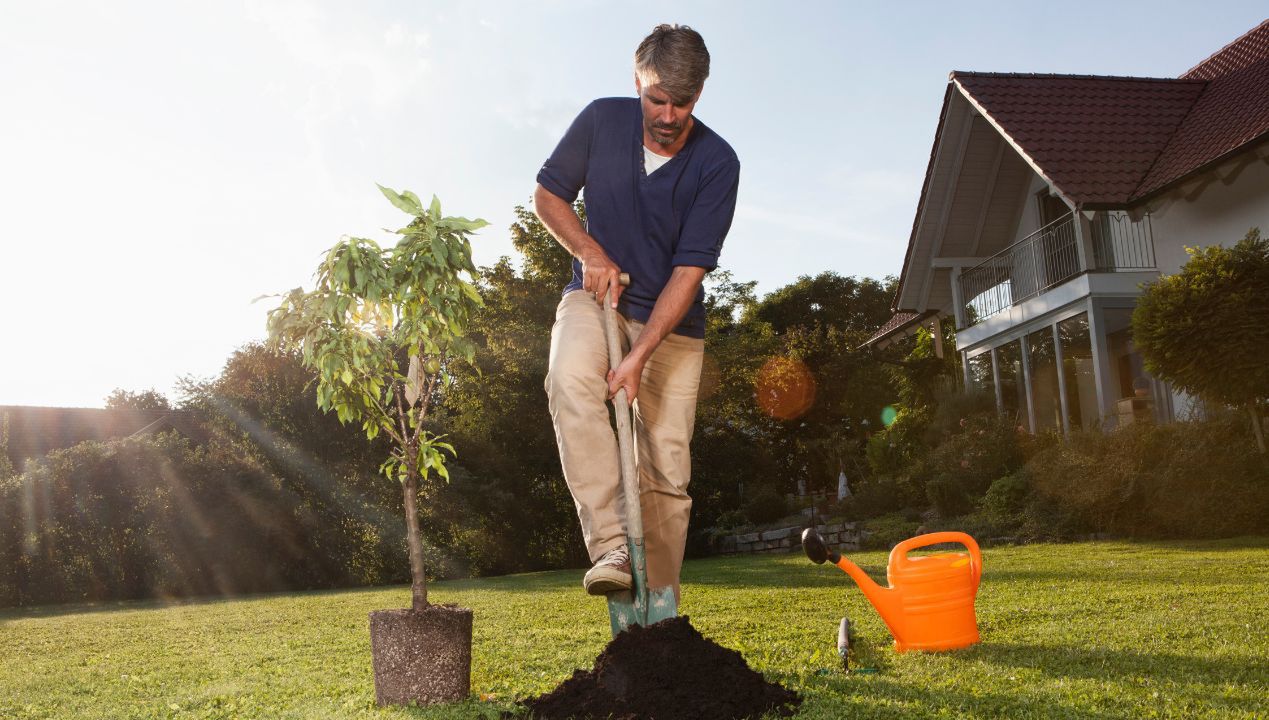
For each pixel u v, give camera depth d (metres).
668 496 3.44
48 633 7.68
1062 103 16.78
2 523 14.97
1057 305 15.87
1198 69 18.44
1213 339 10.91
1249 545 9.10
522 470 18.89
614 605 2.91
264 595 13.63
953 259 19.41
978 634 3.80
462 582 13.10
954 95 17.75
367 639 5.54
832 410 31.47
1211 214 14.37
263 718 3.03
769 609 5.60
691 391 3.48
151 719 3.16
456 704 3.03
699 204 3.26
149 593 15.51
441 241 3.36
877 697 2.74
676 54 2.99
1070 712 2.44
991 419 16.00
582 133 3.36
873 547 13.88
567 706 2.54
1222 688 2.69
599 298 3.07
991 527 12.38
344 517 16.73
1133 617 4.34
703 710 2.44
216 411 17.16
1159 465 10.94
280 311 3.49
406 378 3.50
